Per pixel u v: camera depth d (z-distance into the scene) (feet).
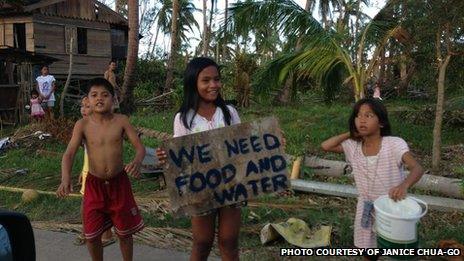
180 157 10.14
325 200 20.07
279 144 10.41
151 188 22.86
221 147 10.25
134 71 55.16
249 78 57.16
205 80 10.23
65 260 14.23
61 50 65.36
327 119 43.19
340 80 32.53
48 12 63.46
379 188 10.98
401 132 35.37
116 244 15.37
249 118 47.42
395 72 70.85
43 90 46.52
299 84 34.19
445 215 17.48
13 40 63.62
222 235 10.66
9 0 56.03
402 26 26.11
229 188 10.28
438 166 24.77
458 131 37.68
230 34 30.12
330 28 30.30
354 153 11.37
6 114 48.06
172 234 15.87
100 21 70.54
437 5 22.94
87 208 12.29
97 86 12.04
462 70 27.43
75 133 12.00
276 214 18.03
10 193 22.74
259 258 14.02
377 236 10.70
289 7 28.60
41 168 27.02
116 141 12.11
